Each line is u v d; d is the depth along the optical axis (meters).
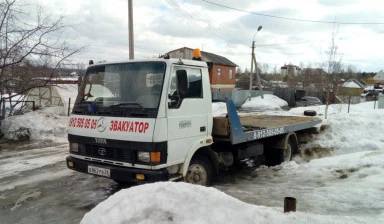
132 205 3.56
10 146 11.38
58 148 11.09
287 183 7.04
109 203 3.73
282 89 48.34
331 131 11.84
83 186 6.84
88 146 5.73
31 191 6.58
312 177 7.34
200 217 3.47
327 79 25.64
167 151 5.20
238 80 69.25
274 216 3.72
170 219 3.42
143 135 5.06
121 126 5.29
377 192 5.72
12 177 7.60
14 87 13.75
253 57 34.47
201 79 6.00
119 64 5.72
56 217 5.28
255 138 7.38
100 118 5.56
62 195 6.30
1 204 5.89
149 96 5.27
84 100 6.00
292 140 9.37
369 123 12.35
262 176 7.77
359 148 10.66
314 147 10.63
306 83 56.31
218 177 7.62
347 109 25.22
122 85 5.59
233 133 6.49
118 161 5.32
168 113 5.23
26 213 5.46
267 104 33.62
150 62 5.44
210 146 6.31
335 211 5.05
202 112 5.98
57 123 13.66
